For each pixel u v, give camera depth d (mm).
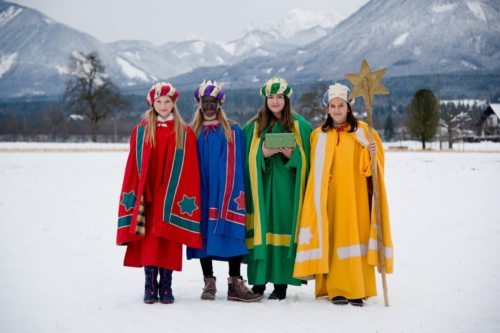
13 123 103625
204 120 6555
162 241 6172
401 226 11062
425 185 18766
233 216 6207
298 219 6293
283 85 6430
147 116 6363
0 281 7055
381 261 6113
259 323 5488
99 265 8008
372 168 6172
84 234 10305
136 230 6016
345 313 5820
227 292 6777
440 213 12688
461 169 25844
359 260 6129
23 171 24156
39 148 49500
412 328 5344
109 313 5805
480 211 12906
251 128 6578
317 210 6242
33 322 5531
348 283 6125
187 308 5996
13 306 6043
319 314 5781
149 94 6348
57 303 6160
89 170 25219
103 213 12922
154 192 6199
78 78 69000
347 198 6266
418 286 6859
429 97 61312
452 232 10359
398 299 6336
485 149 57750
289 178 6422
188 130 6367
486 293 6496
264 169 6355
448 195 16000
